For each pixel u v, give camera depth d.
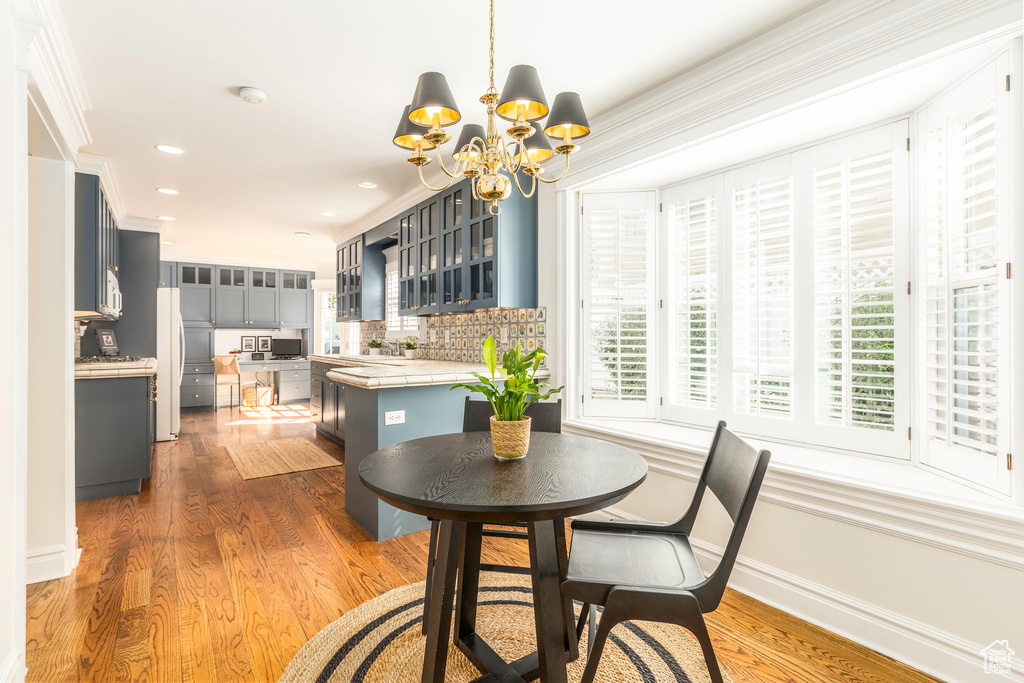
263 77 2.30
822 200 2.17
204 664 1.62
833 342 2.14
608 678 1.57
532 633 1.80
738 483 1.34
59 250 2.20
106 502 3.20
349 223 5.24
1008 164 1.45
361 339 6.41
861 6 1.68
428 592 1.80
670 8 1.80
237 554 2.44
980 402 1.57
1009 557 1.42
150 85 2.36
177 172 3.58
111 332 4.73
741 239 2.47
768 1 1.76
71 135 2.20
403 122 1.68
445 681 1.56
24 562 1.55
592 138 2.75
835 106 1.88
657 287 2.90
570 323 2.99
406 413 2.72
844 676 1.57
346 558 2.40
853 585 1.77
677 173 2.64
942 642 1.55
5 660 1.41
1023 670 1.40
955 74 1.65
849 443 2.09
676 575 1.34
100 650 1.68
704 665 1.63
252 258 7.55
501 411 1.57
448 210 3.72
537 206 3.28
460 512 1.20
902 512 1.63
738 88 2.04
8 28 1.42
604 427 2.77
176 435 5.09
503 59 2.15
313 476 3.80
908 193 1.93
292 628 1.82
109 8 1.79
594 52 2.09
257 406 7.55
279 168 3.53
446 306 3.74
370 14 1.84
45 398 2.17
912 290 1.92
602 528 1.64
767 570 2.02
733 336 2.50
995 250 1.51
